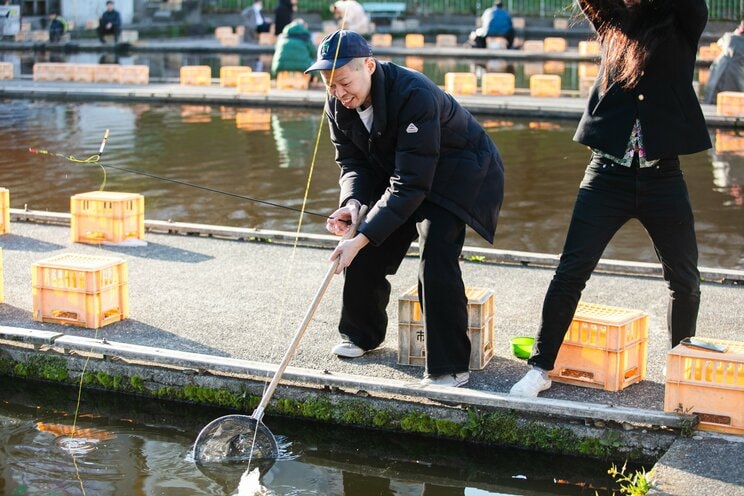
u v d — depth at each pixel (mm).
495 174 5418
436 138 5039
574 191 12039
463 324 5324
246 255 8227
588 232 5098
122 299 6520
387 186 5555
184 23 38219
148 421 5547
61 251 8242
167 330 6336
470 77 20391
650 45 4824
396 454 5191
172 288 7258
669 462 4629
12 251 8211
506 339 6254
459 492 4824
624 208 5078
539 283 7512
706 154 14469
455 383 5359
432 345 5309
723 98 17203
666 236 5109
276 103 19750
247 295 7105
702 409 4895
